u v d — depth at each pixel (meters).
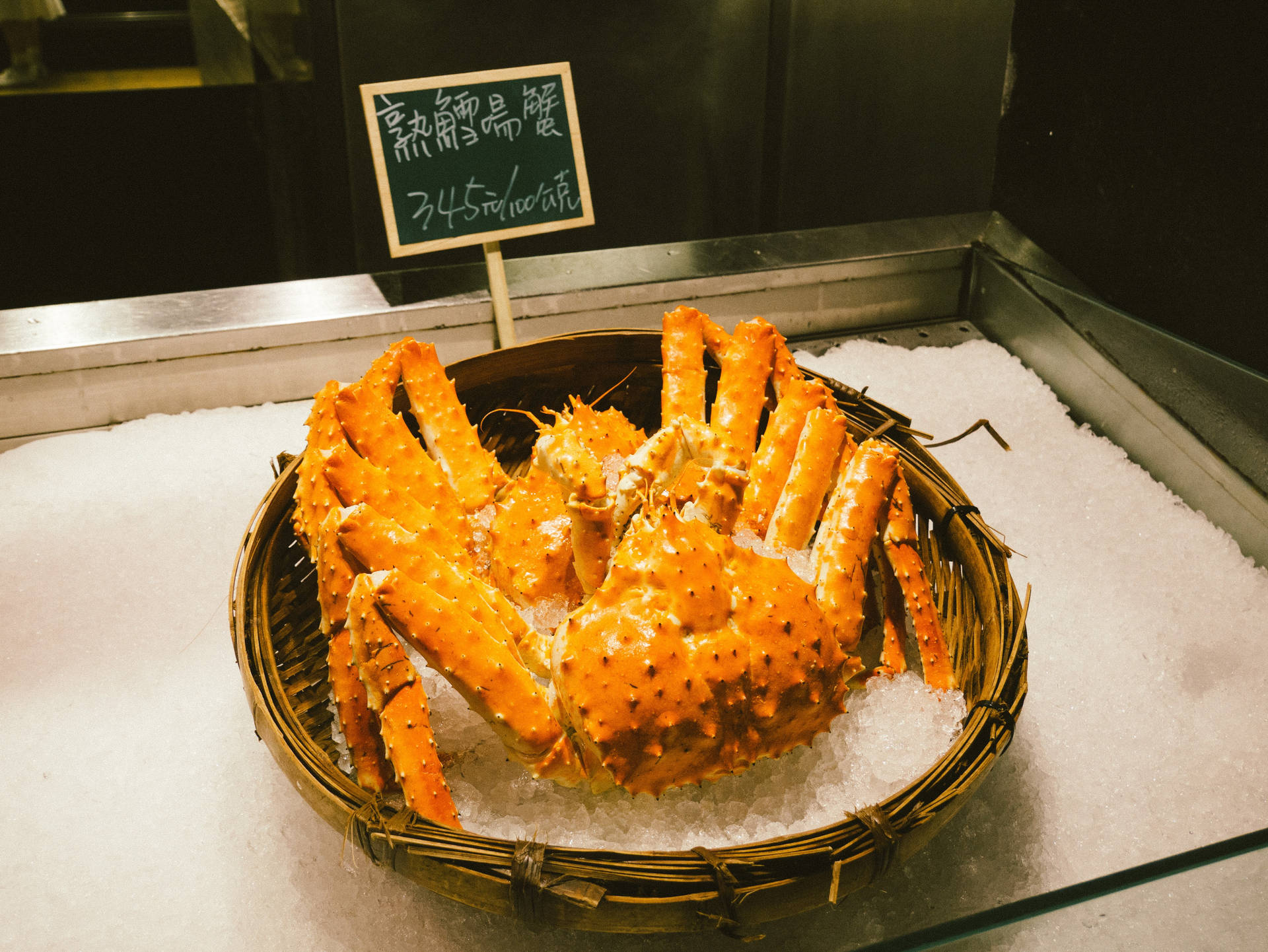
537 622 0.60
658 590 0.49
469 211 0.76
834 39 1.14
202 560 0.71
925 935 0.40
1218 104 0.73
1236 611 0.68
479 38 1.10
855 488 0.58
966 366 0.90
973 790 0.46
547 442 0.56
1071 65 0.86
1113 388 0.81
